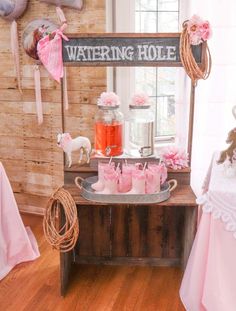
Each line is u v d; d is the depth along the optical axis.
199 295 1.88
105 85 2.75
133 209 2.43
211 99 2.50
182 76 2.54
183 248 2.40
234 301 1.77
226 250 1.75
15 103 2.99
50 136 2.97
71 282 2.32
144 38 2.11
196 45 2.09
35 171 3.10
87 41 2.13
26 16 2.78
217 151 2.34
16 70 2.89
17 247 2.43
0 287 2.26
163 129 2.96
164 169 2.17
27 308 2.09
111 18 2.73
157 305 2.12
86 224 2.46
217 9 2.38
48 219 2.12
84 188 2.16
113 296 2.20
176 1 2.76
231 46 2.43
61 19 2.66
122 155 2.31
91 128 2.86
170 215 2.43
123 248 2.50
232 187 1.77
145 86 2.87
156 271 2.45
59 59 2.16
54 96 2.87
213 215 1.73
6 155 3.14
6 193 2.34
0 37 2.88
